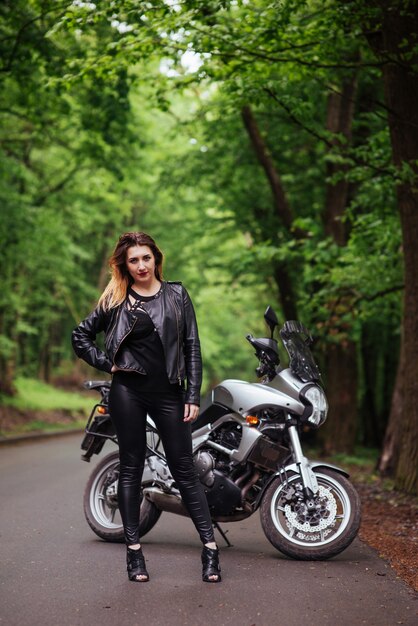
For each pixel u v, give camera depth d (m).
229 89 8.79
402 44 7.50
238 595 4.40
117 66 8.59
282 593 4.45
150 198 28.91
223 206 19.33
